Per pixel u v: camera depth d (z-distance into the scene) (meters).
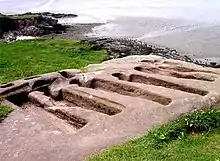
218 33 32.44
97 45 28.33
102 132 11.08
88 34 35.62
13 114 13.09
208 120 10.83
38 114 13.77
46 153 10.20
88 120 12.07
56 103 14.87
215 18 39.09
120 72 16.44
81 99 14.23
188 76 15.77
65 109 13.20
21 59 23.02
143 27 37.81
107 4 53.62
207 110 11.77
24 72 20.00
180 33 33.62
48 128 11.86
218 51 27.23
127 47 28.58
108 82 15.23
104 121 11.73
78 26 40.06
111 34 35.25
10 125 12.20
